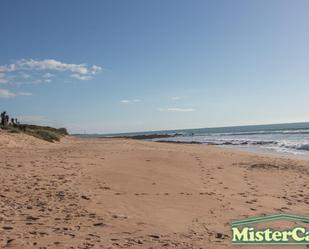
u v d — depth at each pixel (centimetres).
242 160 1947
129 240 631
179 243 626
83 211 820
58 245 586
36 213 788
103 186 1104
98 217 776
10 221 718
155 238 652
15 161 1597
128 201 934
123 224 734
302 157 2477
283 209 917
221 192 1110
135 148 2739
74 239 622
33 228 679
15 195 946
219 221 790
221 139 6750
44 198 926
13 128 3241
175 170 1476
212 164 1725
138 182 1189
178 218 802
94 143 3734
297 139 5128
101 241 617
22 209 816
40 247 573
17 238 612
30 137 3045
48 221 731
